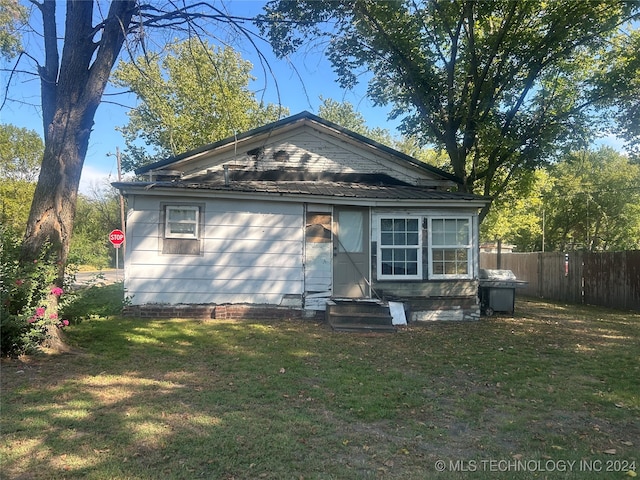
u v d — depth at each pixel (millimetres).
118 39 7406
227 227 10406
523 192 17500
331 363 6695
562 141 15484
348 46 15062
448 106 15367
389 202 10781
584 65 15867
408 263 11047
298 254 10633
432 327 10156
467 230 11195
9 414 4383
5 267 6320
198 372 6043
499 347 8102
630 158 16047
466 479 3430
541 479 3459
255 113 27109
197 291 10273
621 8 13602
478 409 4973
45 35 7445
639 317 12430
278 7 12391
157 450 3715
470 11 14484
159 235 10133
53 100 7406
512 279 12344
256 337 8383
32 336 6488
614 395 5520
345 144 13133
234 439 3961
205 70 22906
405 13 14836
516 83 15469
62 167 7105
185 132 24438
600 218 36625
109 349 7137
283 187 11320
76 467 3404
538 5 14141
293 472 3438
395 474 3467
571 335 9422
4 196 33375
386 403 5035
